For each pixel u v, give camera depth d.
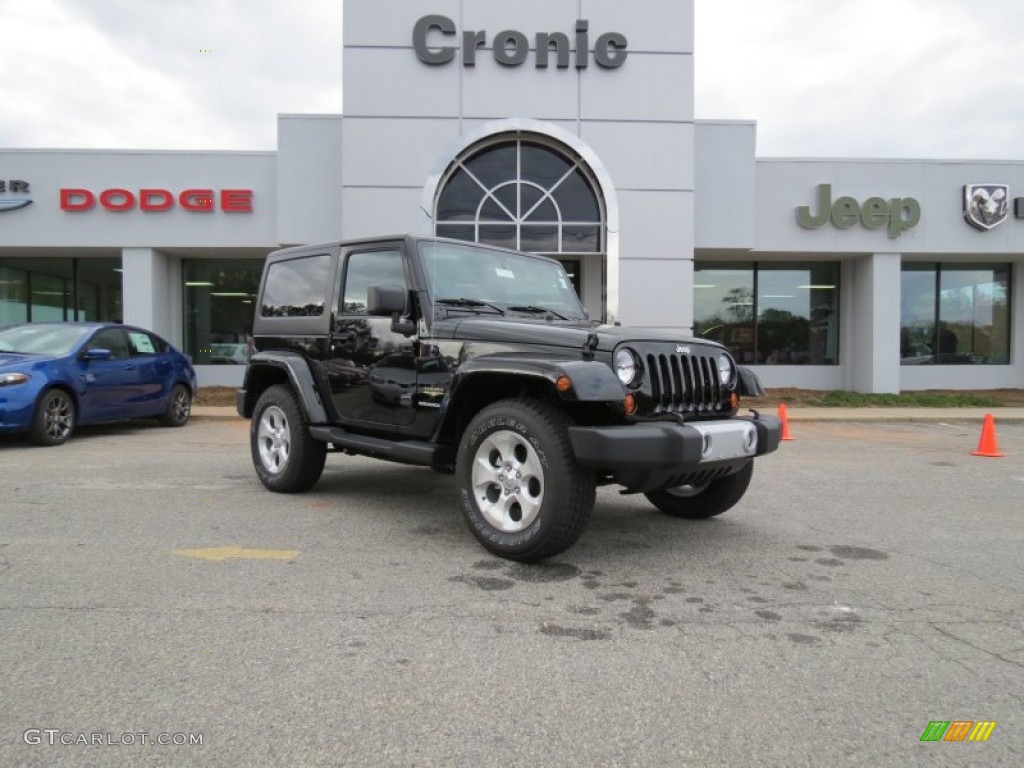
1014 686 2.90
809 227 16.64
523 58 14.29
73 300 17.52
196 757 2.32
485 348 4.58
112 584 3.89
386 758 2.34
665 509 5.70
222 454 8.38
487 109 14.33
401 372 5.05
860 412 14.60
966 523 5.64
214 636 3.25
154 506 5.69
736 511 5.95
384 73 14.21
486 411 4.42
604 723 2.58
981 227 16.78
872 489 7.02
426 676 2.91
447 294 5.11
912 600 3.88
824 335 18.59
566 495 4.02
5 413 8.22
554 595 3.86
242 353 17.66
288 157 15.43
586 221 14.51
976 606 3.80
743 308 18.48
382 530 5.08
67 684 2.79
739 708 2.70
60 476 6.89
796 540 5.05
